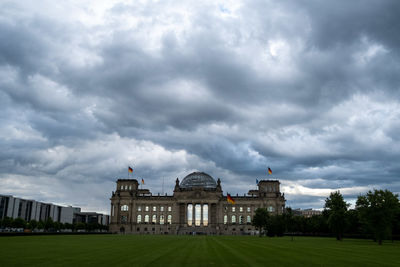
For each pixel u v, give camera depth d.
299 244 77.06
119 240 89.25
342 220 111.31
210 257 41.47
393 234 117.12
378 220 88.56
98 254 44.03
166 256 41.91
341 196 114.31
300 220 174.50
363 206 93.38
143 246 61.91
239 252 49.84
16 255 41.91
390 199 89.31
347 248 63.72
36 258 38.62
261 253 48.41
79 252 46.94
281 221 144.12
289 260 39.06
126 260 37.00
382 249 61.97
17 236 103.06
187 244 70.88
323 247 65.94
